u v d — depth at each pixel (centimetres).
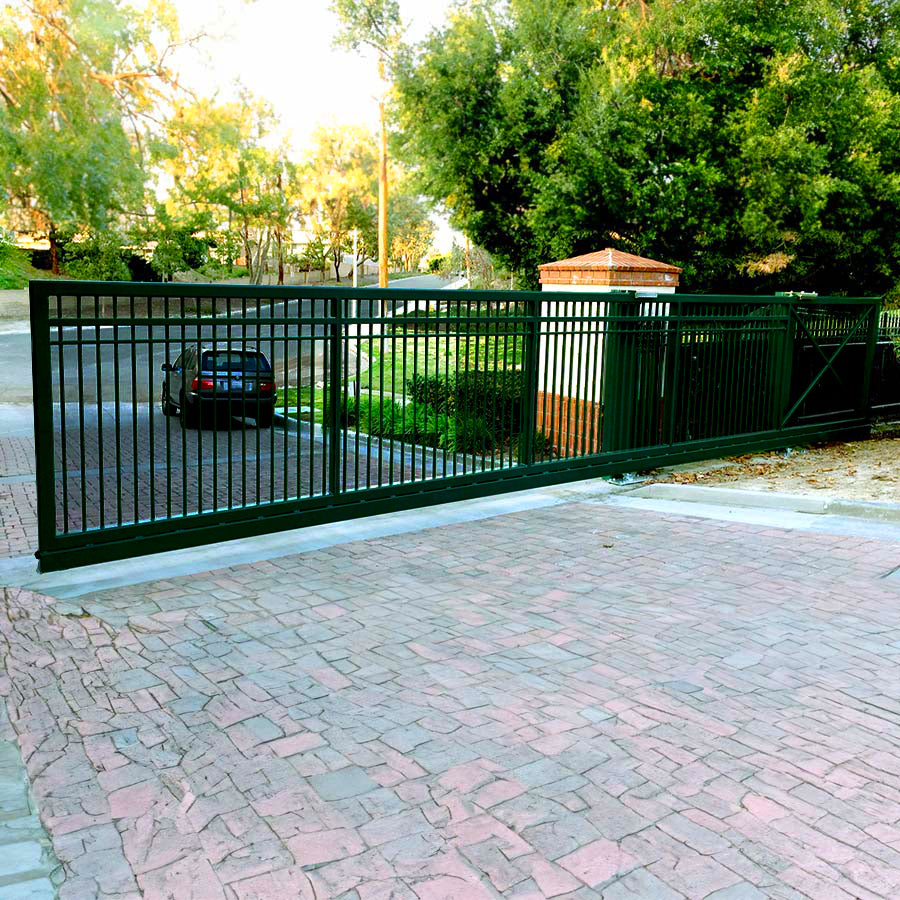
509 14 1850
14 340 3069
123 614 500
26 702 388
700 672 430
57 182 2361
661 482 887
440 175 1969
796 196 1422
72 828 294
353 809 306
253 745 352
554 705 391
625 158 1570
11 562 607
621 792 319
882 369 1316
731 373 978
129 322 541
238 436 1266
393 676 421
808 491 829
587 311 888
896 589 563
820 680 423
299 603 526
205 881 267
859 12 1584
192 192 3581
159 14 2580
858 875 271
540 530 712
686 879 269
